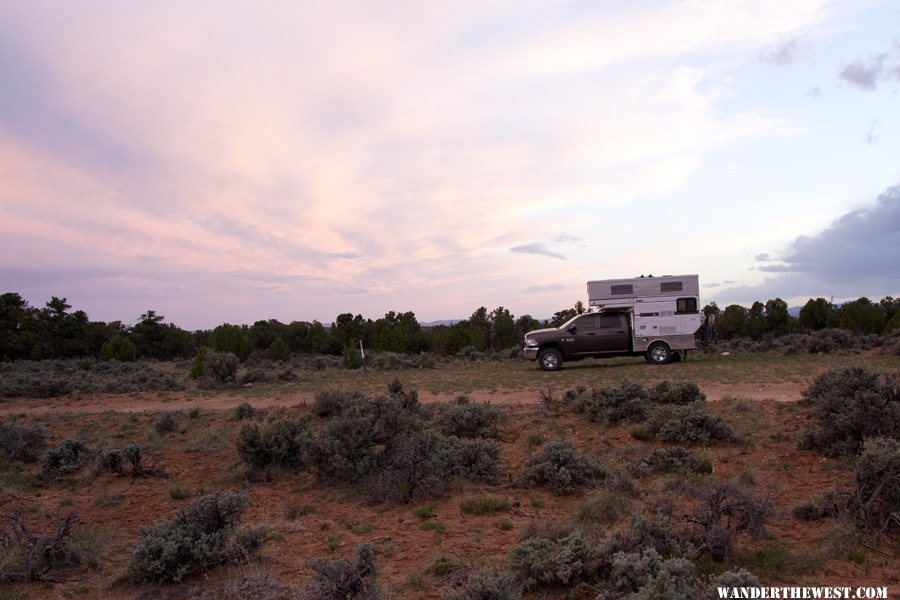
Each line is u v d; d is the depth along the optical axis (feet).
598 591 17.08
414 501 28.40
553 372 79.15
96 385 85.25
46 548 22.30
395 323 185.57
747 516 20.36
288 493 31.83
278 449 35.63
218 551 21.02
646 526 19.45
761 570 18.25
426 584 18.65
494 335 162.40
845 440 31.32
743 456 32.63
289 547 22.95
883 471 21.49
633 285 81.71
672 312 81.35
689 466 30.19
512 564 18.71
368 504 28.66
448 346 139.64
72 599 19.47
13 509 29.71
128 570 20.53
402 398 50.08
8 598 19.30
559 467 29.45
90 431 49.83
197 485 33.86
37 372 114.52
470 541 22.44
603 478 29.48
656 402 45.14
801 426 36.50
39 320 169.99
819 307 146.20
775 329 144.97
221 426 49.47
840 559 18.98
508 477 31.17
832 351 87.15
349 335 187.62
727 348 105.91
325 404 50.80
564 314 172.35
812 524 22.26
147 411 59.36
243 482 33.37
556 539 21.50
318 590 17.11
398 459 30.66
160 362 162.40
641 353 83.30
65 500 30.71
